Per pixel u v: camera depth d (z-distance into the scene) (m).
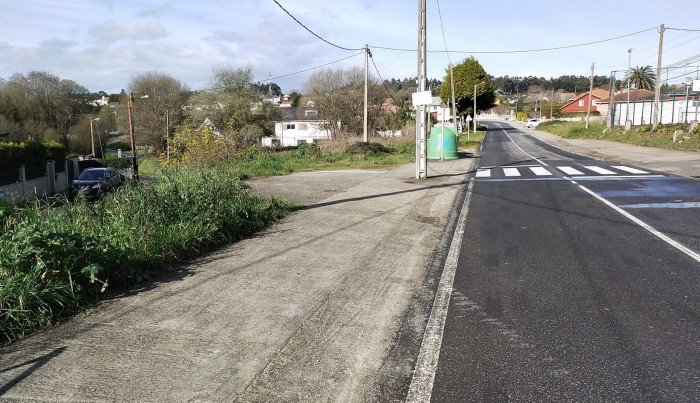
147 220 7.08
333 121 55.62
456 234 8.78
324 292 5.69
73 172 36.75
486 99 79.56
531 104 144.62
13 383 3.59
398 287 5.91
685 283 5.73
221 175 10.72
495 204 11.87
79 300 5.13
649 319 4.74
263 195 13.28
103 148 63.25
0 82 54.44
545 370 3.82
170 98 63.66
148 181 9.23
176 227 7.27
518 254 7.28
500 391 3.54
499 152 35.09
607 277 6.05
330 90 57.91
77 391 3.49
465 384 3.64
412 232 9.02
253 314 4.98
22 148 29.95
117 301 5.30
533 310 5.07
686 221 9.13
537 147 41.47
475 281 6.09
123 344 4.25
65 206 7.05
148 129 61.94
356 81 57.34
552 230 8.80
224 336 4.44
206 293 5.57
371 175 19.48
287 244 7.98
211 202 8.47
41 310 4.66
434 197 13.24
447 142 27.78
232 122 55.25
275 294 5.59
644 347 4.16
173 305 5.19
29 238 5.07
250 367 3.88
